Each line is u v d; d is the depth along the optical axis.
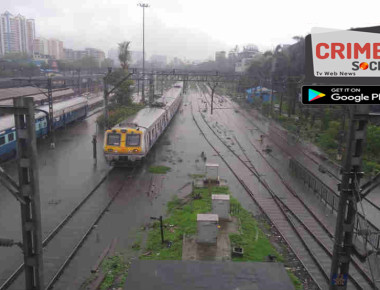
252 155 32.03
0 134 26.69
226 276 9.62
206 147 34.78
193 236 15.90
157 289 9.03
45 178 23.92
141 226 17.02
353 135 8.92
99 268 13.38
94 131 40.88
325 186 23.28
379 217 18.83
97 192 21.64
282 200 20.98
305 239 16.19
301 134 41.28
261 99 60.62
